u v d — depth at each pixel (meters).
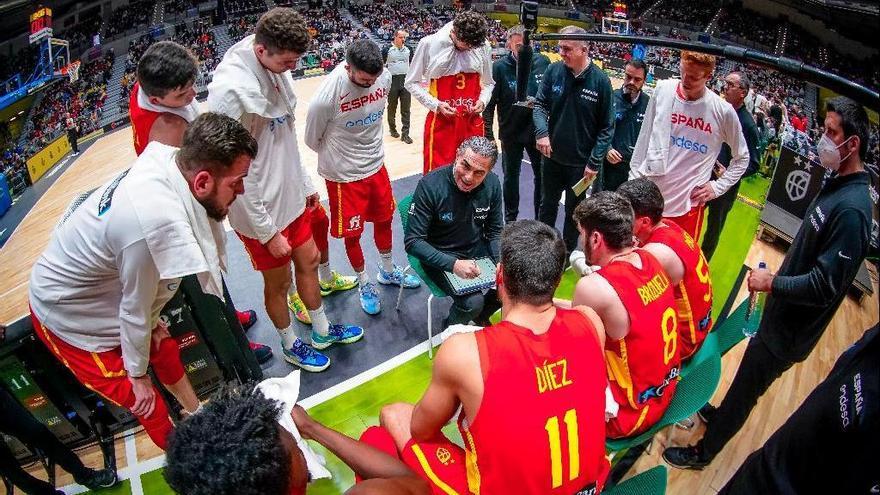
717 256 3.96
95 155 11.37
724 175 3.00
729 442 2.62
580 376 1.40
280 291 2.66
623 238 1.92
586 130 3.36
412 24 23.75
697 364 2.04
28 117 18.88
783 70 0.82
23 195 10.25
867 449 1.04
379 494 1.16
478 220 2.86
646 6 24.75
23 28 21.80
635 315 1.83
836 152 1.82
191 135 1.63
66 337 1.90
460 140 3.81
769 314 2.14
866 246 1.80
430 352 3.07
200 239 1.80
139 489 2.39
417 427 1.57
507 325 1.40
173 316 2.40
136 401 1.96
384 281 3.62
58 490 2.31
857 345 1.27
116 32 22.73
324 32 21.50
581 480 1.42
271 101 2.31
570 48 3.13
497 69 3.90
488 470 1.38
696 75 2.71
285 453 0.98
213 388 2.69
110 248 1.68
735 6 22.39
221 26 23.09
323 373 2.93
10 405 2.00
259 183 2.40
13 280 5.94
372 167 3.12
